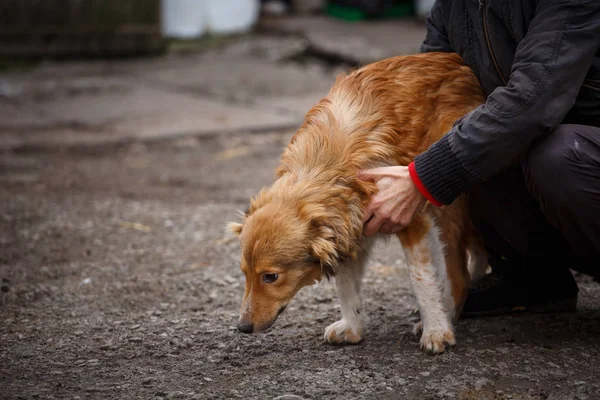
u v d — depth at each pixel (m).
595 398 2.90
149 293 4.23
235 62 11.53
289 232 3.07
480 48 3.34
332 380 3.14
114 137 7.75
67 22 11.66
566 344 3.38
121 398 3.04
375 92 3.35
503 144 2.96
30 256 4.80
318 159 3.22
